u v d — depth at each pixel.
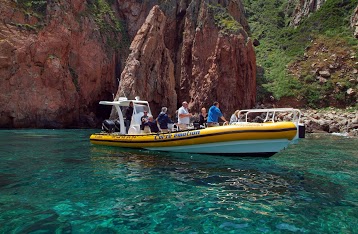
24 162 9.60
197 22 38.03
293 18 56.12
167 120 12.36
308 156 12.20
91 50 35.16
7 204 5.48
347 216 5.12
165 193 6.26
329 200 6.00
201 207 5.45
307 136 22.67
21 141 15.92
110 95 37.66
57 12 32.34
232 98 35.03
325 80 38.53
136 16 42.44
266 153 10.27
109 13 40.69
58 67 30.56
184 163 9.51
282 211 5.32
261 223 4.77
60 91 30.62
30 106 28.80
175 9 41.03
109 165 9.12
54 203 5.57
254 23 56.78
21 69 28.83
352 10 47.25
